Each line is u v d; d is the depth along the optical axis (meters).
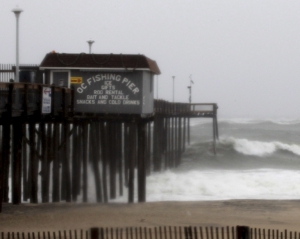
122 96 47.66
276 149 98.25
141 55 47.59
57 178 45.53
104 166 50.09
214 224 37.25
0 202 39.16
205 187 58.09
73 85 47.19
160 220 38.25
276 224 37.75
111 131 51.72
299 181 61.06
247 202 46.56
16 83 36.44
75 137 47.66
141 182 46.97
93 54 48.03
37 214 39.31
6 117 35.88
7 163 42.31
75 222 36.88
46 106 40.88
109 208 42.69
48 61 47.97
